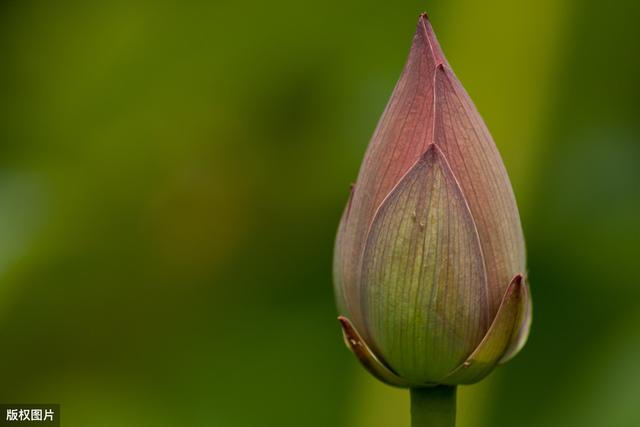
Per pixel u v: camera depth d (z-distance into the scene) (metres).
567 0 1.04
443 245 0.76
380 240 0.76
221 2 1.05
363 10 1.06
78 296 1.08
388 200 0.76
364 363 0.77
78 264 1.08
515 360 1.02
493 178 0.77
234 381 1.04
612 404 0.98
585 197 1.04
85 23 1.08
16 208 1.07
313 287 1.07
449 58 1.06
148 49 1.07
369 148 0.78
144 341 1.08
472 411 1.02
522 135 1.05
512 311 0.76
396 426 1.01
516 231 0.77
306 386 1.03
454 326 0.76
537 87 1.05
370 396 1.02
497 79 1.05
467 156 0.76
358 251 0.77
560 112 1.05
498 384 1.02
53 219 1.07
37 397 1.07
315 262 1.08
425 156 0.76
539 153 1.05
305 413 1.02
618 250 1.02
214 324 1.08
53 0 1.08
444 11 1.06
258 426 1.03
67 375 1.08
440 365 0.77
